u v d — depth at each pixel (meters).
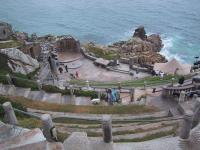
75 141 20.69
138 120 29.66
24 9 133.75
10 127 20.61
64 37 66.69
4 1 143.25
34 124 25.77
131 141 24.92
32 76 44.41
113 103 36.47
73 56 64.25
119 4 136.75
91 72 56.84
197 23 112.69
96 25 116.62
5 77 36.91
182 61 85.69
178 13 122.25
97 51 70.31
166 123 27.94
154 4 133.75
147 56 72.31
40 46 55.84
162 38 101.06
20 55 46.41
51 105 32.94
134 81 47.50
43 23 119.62
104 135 21.84
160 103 35.25
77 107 33.00
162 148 21.78
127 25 115.44
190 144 21.61
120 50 75.88
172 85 38.25
